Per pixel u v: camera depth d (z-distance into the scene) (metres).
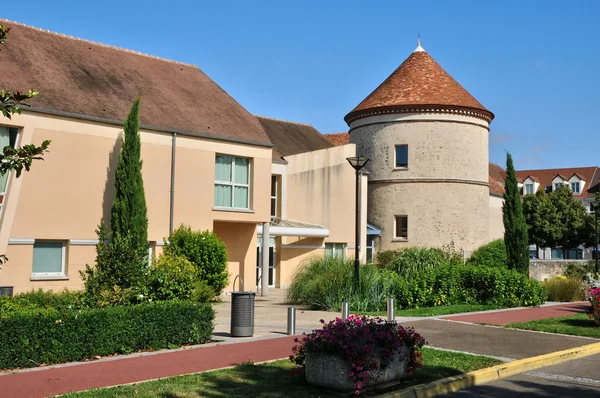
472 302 20.67
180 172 21.97
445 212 33.25
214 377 8.89
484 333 14.00
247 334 12.98
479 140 34.69
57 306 11.89
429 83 34.25
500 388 9.32
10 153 8.15
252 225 24.81
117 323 10.73
